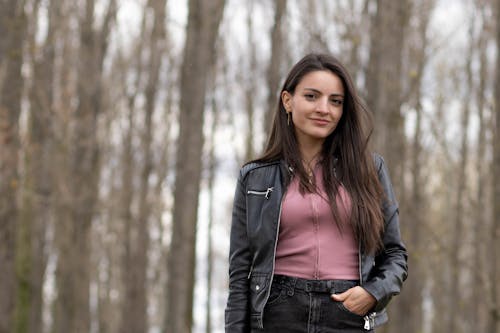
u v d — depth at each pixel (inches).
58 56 711.1
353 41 429.4
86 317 664.4
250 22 885.8
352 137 134.6
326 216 130.3
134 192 911.0
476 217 654.5
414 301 713.0
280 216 131.3
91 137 673.0
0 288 486.0
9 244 489.7
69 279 660.7
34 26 586.9
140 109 890.1
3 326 484.7
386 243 134.5
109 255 1096.2
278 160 136.8
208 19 496.7
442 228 947.3
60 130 650.2
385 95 393.7
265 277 131.2
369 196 131.5
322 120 132.6
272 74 548.4
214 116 936.9
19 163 517.7
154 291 1171.9
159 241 1035.3
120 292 984.9
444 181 962.7
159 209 904.9
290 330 129.0
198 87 495.2
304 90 133.7
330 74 133.7
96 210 685.3
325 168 134.0
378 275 131.0
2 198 485.4
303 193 131.6
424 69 598.5
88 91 680.4
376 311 130.2
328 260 129.3
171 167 912.3
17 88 496.4
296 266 129.6
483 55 792.9
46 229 735.7
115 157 931.3
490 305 394.9
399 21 401.4
